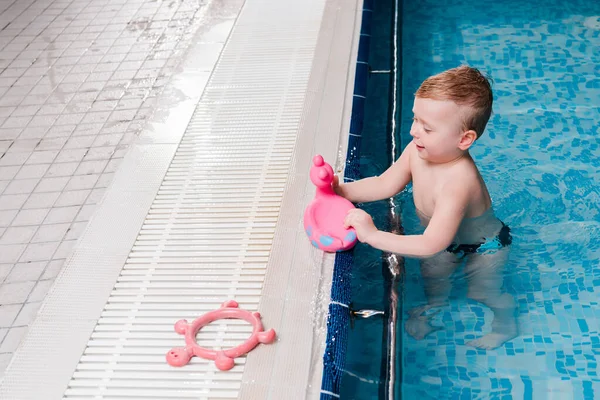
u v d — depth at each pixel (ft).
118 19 13.29
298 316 6.40
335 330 6.25
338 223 7.17
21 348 6.45
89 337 6.48
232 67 10.82
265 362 5.98
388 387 6.19
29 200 8.88
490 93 6.59
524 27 12.87
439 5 13.89
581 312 7.09
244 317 6.38
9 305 7.39
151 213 7.99
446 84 6.38
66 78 11.50
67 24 13.30
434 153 6.70
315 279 6.79
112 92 10.94
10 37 13.03
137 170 8.79
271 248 7.24
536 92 11.00
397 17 13.10
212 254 7.27
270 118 9.43
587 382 6.49
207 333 6.33
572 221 8.18
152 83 11.06
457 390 6.49
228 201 8.01
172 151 9.05
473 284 7.27
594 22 12.84
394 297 6.99
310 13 12.21
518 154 9.53
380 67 11.84
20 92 11.24
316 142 8.80
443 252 7.32
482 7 13.69
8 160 9.66
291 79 10.28
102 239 7.70
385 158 9.40
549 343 6.83
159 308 6.70
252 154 8.75
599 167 9.20
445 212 6.72
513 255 7.64
